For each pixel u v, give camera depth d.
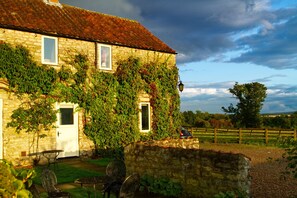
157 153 10.42
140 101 20.34
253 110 40.00
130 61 19.77
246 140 28.11
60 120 16.91
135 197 9.77
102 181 8.62
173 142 13.26
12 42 15.38
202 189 9.07
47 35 16.59
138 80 20.08
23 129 15.55
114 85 19.03
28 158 15.58
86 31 18.66
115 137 18.80
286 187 11.08
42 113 16.02
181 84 22.11
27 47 15.85
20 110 15.38
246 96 40.34
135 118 19.86
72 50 17.53
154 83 20.97
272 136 27.02
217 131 29.27
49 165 14.66
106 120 18.48
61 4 20.45
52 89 16.48
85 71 17.75
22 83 15.38
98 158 17.55
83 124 17.75
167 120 21.62
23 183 5.93
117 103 19.16
